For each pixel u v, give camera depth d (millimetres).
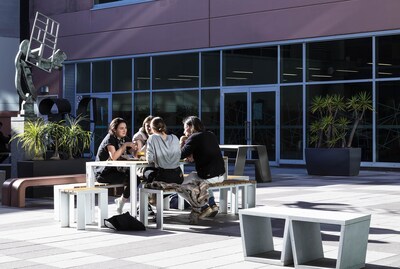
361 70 22344
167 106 27109
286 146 24031
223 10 25375
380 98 21969
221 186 10531
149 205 10914
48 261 7457
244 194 11406
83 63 29906
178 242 8617
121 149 11250
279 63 24141
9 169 16203
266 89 24484
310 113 23438
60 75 30547
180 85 26703
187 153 10320
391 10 21578
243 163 17062
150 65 27609
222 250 8070
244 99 25047
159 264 7277
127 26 28156
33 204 13117
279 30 24031
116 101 28781
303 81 23609
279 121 24172
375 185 16312
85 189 9844
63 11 30344
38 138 14461
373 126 22031
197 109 26234
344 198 13305
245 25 24828
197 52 26203
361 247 7031
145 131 13102
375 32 21938
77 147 15156
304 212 7227
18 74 16047
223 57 25531
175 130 26859
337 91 22859
